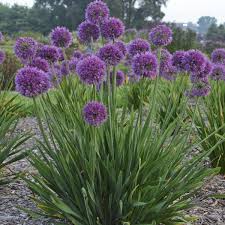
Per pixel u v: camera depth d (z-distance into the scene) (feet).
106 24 3.16
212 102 5.40
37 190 3.04
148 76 2.95
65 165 2.94
